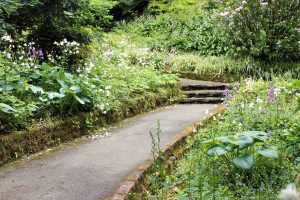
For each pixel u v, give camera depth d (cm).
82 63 756
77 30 735
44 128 498
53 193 342
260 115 546
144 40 1398
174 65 1107
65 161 437
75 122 553
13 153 446
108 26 1584
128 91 739
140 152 466
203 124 577
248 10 1031
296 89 683
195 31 1407
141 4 1847
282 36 995
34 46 717
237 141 352
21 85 530
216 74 1022
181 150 482
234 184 359
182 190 342
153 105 792
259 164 377
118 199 317
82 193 341
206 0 1761
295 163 388
